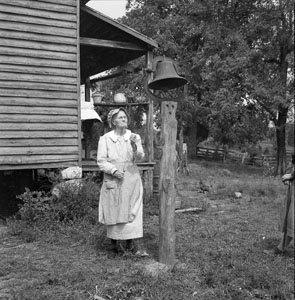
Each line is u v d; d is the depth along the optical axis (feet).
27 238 18.89
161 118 15.23
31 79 24.77
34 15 24.85
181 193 37.42
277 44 61.57
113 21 29.55
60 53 25.79
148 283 13.29
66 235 19.53
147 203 28.43
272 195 36.37
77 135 26.30
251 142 96.12
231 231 21.42
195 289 13.19
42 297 12.11
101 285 13.11
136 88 77.30
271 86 58.54
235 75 59.67
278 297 13.00
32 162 24.64
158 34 80.84
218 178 54.49
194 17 73.46
